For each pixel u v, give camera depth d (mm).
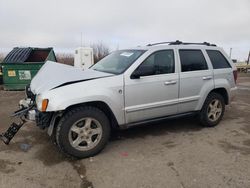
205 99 5352
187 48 5168
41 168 3725
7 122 5938
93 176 3514
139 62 4461
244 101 8625
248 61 33062
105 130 4172
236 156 4121
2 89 11203
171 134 5145
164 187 3246
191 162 3912
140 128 5484
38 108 3844
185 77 4961
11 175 3514
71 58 22500
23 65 10844
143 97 4469
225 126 5684
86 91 3928
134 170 3672
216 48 5730
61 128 3863
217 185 3281
